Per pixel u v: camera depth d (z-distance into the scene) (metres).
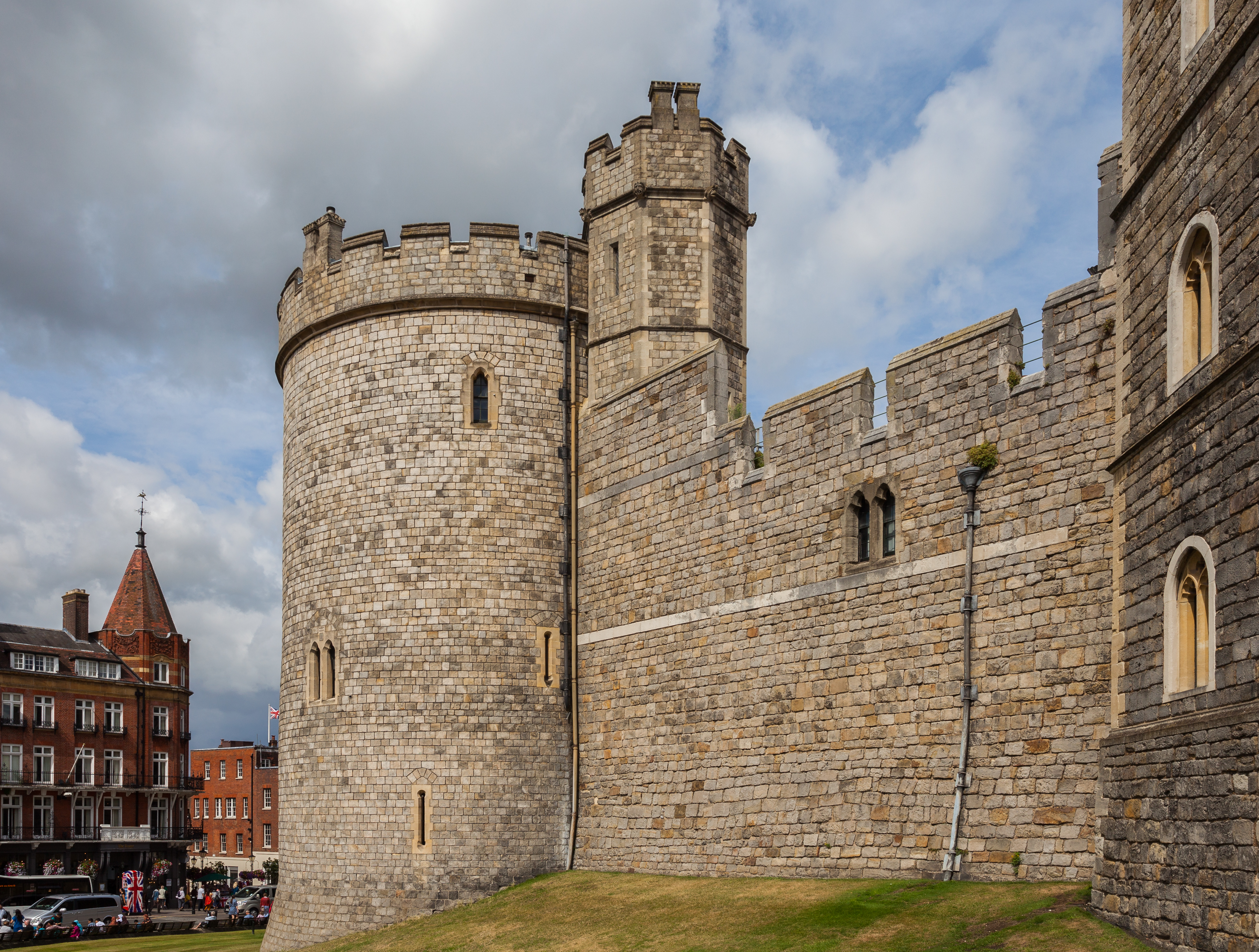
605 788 25.09
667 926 18.80
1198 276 13.16
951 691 18.28
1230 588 11.76
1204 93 12.57
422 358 27.06
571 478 27.11
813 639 20.73
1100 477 16.72
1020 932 14.16
